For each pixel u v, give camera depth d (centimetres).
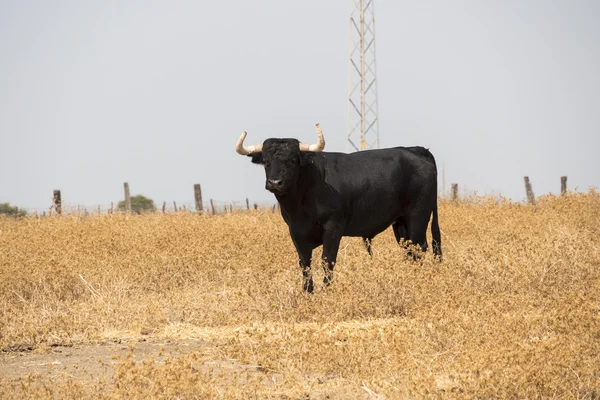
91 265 4369
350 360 2706
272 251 4578
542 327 2927
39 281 4062
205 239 4975
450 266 3850
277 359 2812
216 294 3875
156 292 4209
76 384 2438
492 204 7281
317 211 4175
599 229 5925
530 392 2386
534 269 3753
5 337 3253
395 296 3522
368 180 4406
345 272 3716
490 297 3350
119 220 6331
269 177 3997
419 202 4694
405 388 2433
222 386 2539
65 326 3397
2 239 5169
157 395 2372
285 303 3591
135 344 3247
